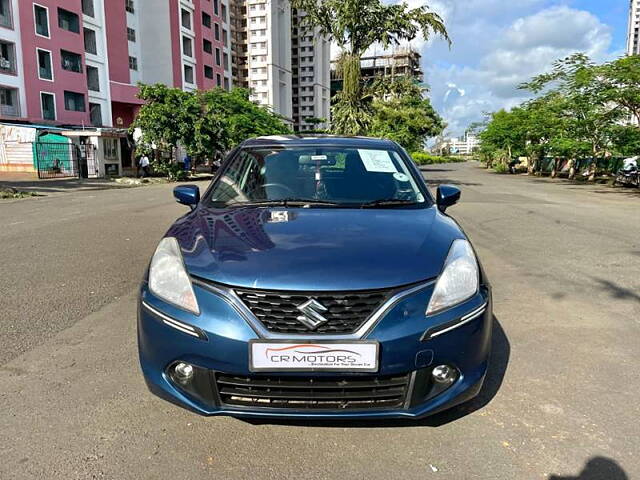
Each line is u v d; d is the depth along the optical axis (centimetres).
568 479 229
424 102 5531
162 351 252
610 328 423
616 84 2120
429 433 264
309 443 254
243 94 3488
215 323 238
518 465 238
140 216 1126
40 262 645
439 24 1916
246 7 9006
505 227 979
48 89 3509
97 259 665
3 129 2908
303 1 1980
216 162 3709
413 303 241
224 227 299
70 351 364
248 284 240
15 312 448
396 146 432
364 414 237
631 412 287
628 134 2169
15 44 3262
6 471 230
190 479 226
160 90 2831
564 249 760
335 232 286
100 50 4119
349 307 236
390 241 275
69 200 1536
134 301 482
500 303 491
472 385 254
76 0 3741
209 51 6144
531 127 3369
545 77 2562
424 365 240
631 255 717
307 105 11000
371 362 232
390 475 230
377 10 1939
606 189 2203
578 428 270
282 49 9538
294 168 388
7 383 315
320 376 234
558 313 461
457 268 261
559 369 342
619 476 231
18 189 1912
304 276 240
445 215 344
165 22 5194
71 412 281
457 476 230
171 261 267
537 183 2666
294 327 234
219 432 263
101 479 226
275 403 240
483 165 6944
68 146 2841
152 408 287
